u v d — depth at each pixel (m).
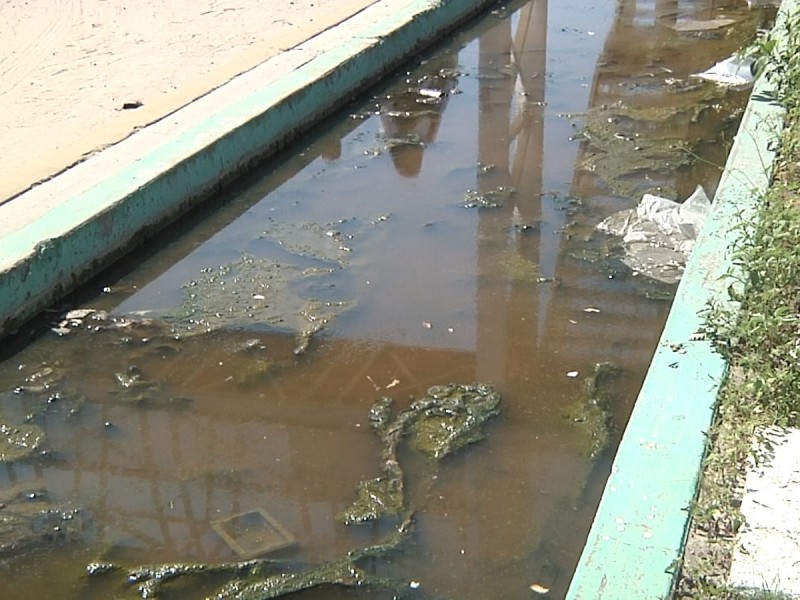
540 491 3.09
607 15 8.59
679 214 4.66
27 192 4.70
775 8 8.48
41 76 6.49
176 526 3.02
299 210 5.10
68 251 4.32
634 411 2.89
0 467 3.34
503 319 4.02
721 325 3.17
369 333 3.98
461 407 3.50
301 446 3.36
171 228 4.95
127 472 3.28
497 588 2.74
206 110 5.66
